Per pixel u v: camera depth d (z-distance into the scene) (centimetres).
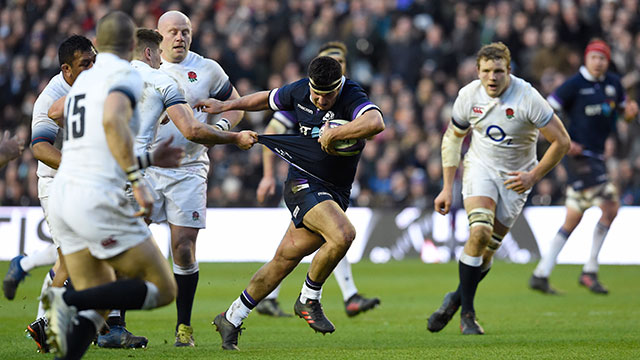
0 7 7588
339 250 2058
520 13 6881
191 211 2330
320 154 2130
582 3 7125
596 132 3862
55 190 1574
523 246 5753
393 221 5931
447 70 6862
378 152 6256
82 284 1633
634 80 6053
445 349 2153
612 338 2392
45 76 6994
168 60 2409
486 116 2530
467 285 2503
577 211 3897
